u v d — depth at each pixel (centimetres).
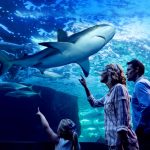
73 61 773
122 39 1377
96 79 1772
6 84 1549
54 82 1784
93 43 735
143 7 1249
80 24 1309
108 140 239
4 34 1327
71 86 1886
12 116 1551
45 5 1224
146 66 1505
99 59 1522
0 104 1555
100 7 1252
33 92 1552
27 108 1562
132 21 1303
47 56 764
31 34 1343
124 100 235
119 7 1252
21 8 1226
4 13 1232
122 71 259
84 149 415
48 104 1566
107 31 733
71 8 1249
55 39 1367
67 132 312
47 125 310
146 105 256
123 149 226
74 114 1616
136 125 274
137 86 270
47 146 393
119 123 229
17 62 800
